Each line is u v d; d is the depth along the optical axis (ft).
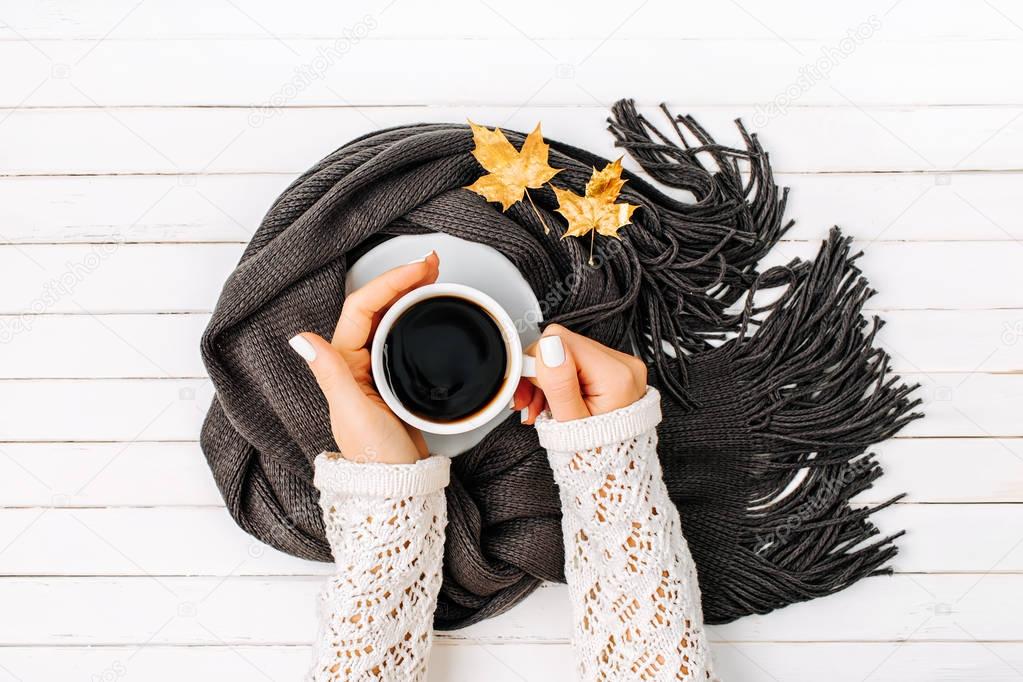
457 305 2.48
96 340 3.31
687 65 3.32
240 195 3.33
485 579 3.05
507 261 2.84
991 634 3.32
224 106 3.31
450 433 2.47
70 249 3.32
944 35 3.34
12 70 3.31
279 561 3.31
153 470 3.31
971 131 3.35
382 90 3.32
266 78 3.31
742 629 3.30
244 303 2.78
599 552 2.43
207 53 3.30
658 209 3.17
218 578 3.30
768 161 3.29
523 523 3.08
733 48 3.33
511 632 3.26
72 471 3.30
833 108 3.34
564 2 3.30
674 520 2.50
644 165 3.28
